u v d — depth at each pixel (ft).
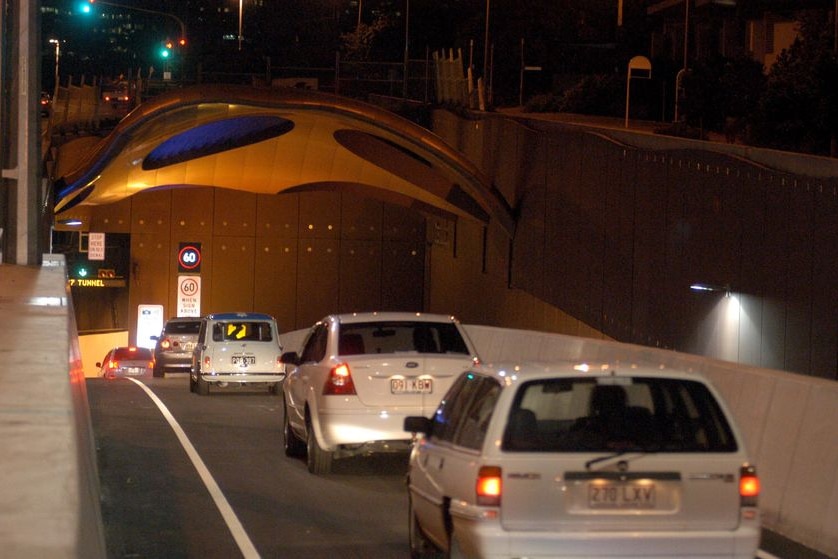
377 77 262.06
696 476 28.35
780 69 132.46
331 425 52.65
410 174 188.75
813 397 42.22
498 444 28.27
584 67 285.64
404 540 40.27
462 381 33.86
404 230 230.89
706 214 100.68
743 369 47.80
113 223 226.38
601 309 126.00
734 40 199.00
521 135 160.45
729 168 96.27
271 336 105.60
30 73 94.32
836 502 39.19
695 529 28.22
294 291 230.48
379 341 56.75
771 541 40.93
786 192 87.15
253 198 227.40
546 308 148.56
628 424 28.68
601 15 300.20
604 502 28.07
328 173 207.82
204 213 226.99
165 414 82.74
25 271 85.87
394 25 366.22
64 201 197.26
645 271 113.80
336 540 40.19
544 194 148.05
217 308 229.25
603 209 126.00
